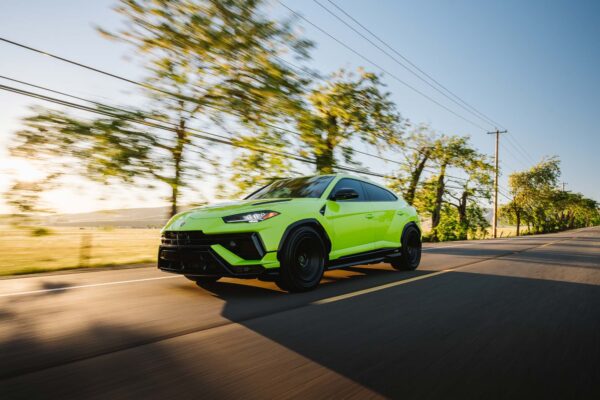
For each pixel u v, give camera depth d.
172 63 9.04
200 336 2.62
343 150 11.70
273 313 3.30
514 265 7.25
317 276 4.39
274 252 3.95
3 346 2.38
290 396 1.74
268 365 2.11
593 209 111.12
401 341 2.57
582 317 3.28
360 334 2.71
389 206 5.96
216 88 9.39
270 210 4.08
